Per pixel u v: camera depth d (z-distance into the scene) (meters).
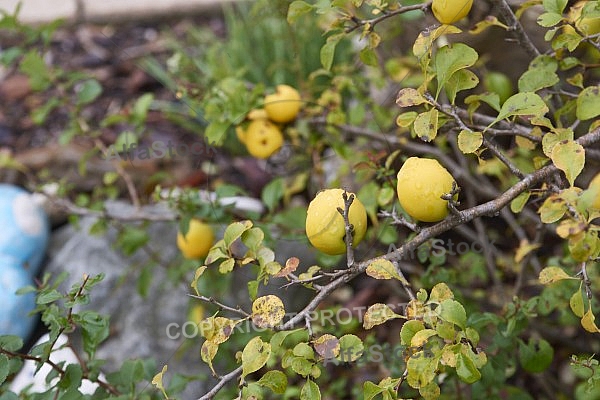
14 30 1.58
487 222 1.41
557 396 1.37
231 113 1.27
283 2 1.28
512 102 0.97
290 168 1.44
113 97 2.30
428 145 1.31
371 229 1.26
